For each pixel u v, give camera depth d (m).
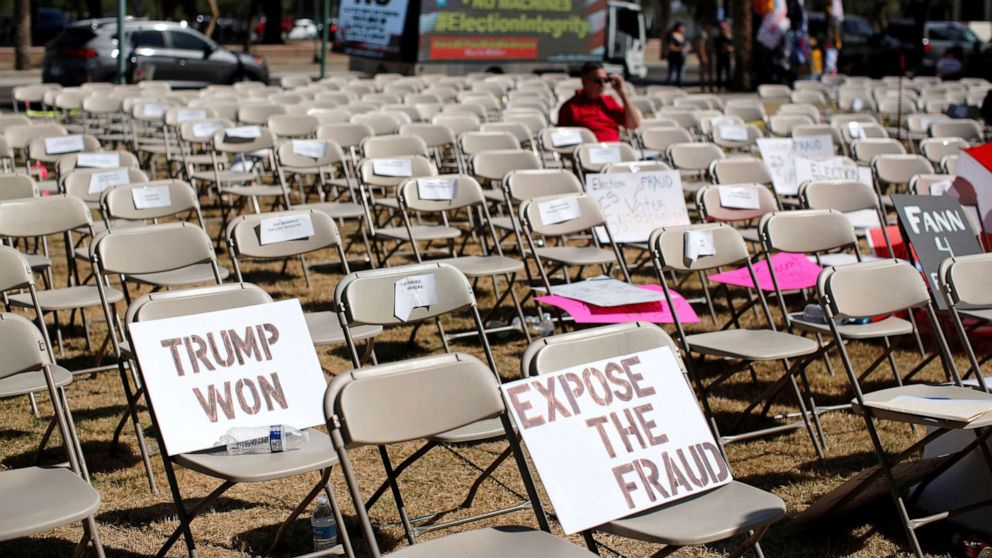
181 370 3.32
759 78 22.47
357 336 4.50
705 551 3.66
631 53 27.25
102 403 5.03
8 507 2.87
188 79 18.80
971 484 3.70
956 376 4.14
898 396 3.88
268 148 8.38
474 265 5.85
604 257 6.16
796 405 5.20
